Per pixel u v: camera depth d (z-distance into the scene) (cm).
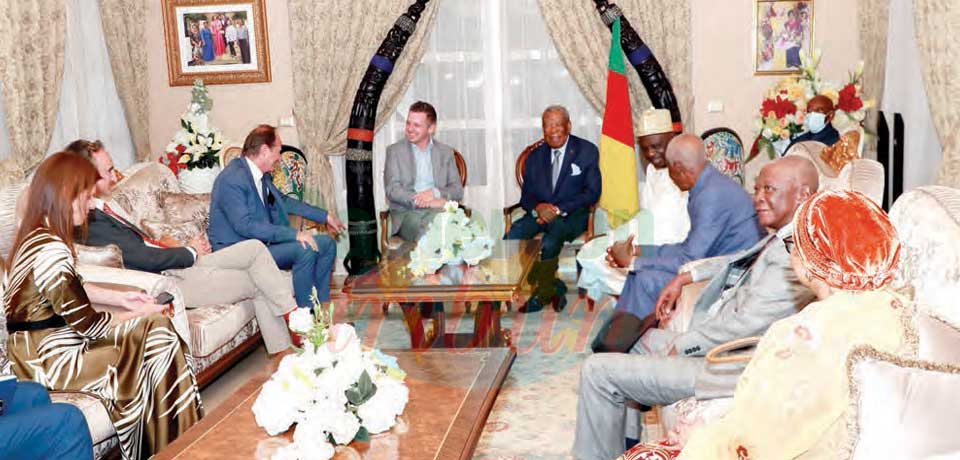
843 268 163
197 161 618
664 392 271
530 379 426
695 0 679
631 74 676
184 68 715
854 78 578
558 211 557
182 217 538
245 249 463
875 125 590
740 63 681
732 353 271
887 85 573
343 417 239
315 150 701
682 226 440
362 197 651
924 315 165
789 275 273
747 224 372
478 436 258
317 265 522
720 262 346
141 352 333
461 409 273
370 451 241
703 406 252
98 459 314
